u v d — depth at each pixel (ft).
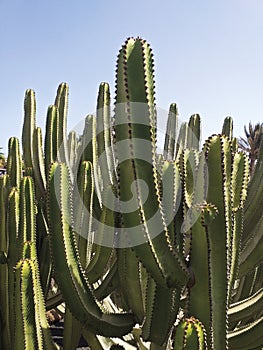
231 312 10.12
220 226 6.59
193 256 6.68
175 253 6.57
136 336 9.86
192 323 5.44
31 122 12.49
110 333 7.76
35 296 6.99
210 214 6.41
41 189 11.88
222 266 6.62
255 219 10.96
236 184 7.84
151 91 6.15
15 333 6.93
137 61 6.06
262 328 9.04
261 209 10.89
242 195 7.93
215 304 6.64
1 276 8.80
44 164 11.93
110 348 9.20
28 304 6.91
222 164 6.61
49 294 12.30
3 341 8.63
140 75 6.06
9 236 8.50
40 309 8.27
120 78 6.15
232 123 14.20
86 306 7.40
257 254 9.84
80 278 7.39
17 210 8.50
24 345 6.86
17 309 6.89
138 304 7.86
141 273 7.93
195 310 6.68
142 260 6.41
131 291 7.84
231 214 6.85
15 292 6.91
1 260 8.46
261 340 9.04
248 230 11.02
